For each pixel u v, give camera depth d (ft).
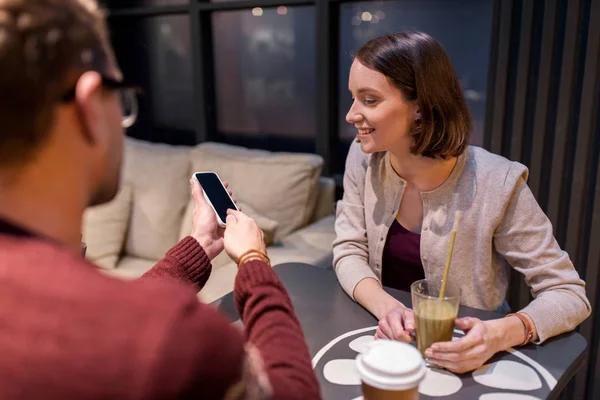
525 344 3.59
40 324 1.40
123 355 1.39
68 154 1.68
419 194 4.61
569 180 6.56
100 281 1.53
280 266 5.07
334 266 4.89
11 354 1.37
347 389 3.09
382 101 4.09
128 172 8.80
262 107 10.25
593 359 6.64
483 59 7.50
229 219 3.32
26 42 1.49
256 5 8.70
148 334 1.42
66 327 1.40
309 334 3.75
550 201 6.61
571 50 6.11
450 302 3.31
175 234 8.41
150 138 11.51
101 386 1.37
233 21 9.92
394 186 4.68
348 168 5.25
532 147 6.64
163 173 8.61
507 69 6.63
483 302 4.53
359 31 8.39
